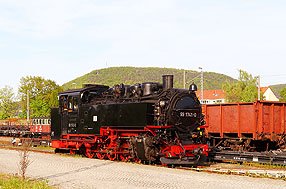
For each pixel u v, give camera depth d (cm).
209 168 1209
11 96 5716
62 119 1825
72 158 1553
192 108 1413
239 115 1711
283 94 8506
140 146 1321
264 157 1298
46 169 1208
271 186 877
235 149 1716
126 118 1423
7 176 1070
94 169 1190
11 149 2097
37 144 2448
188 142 1353
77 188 886
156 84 1464
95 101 1691
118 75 15188
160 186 887
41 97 5275
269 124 1653
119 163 1354
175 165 1278
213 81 13712
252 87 4175
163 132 1297
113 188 871
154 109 1341
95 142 1614
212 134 1880
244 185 890
